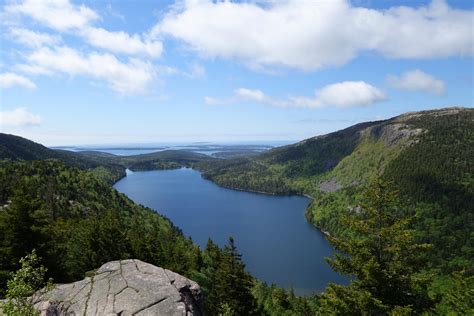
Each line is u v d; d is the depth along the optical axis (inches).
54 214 4564.5
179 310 601.3
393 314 680.4
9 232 1284.4
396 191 819.4
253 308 1561.3
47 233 1390.3
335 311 805.9
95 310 609.0
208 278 2043.6
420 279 746.2
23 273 524.7
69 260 1953.7
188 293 701.9
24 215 1310.3
